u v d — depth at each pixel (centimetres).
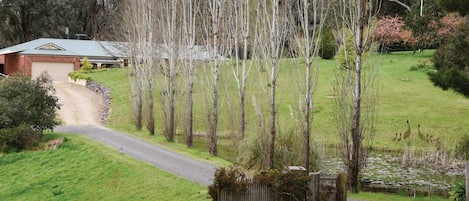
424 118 4197
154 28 3944
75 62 7112
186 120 3409
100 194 2422
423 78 5103
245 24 3331
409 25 4822
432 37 4500
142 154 2941
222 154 3084
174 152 3023
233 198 1686
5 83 3625
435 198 2272
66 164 2900
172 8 3681
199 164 2656
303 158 2439
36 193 2642
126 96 5153
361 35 2441
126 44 4709
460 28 2473
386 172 2869
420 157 3195
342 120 2508
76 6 9969
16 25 9944
